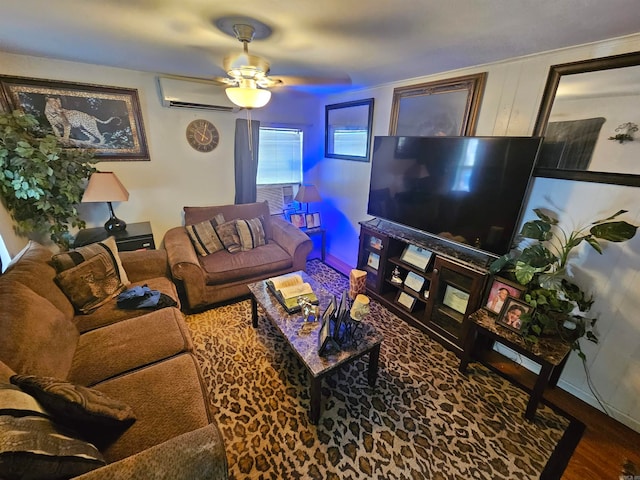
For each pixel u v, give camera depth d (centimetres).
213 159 330
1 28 159
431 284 230
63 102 246
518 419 168
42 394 92
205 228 296
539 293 170
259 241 316
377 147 274
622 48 144
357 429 158
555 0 109
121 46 189
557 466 144
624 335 164
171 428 114
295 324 180
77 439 93
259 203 340
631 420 166
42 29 160
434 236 238
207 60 219
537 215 181
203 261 276
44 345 131
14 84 227
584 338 179
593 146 160
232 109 316
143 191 301
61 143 240
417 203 246
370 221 301
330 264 385
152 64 237
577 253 176
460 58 191
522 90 186
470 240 213
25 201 219
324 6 123
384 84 284
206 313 261
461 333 213
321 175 408
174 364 145
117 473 82
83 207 277
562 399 184
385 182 272
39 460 76
